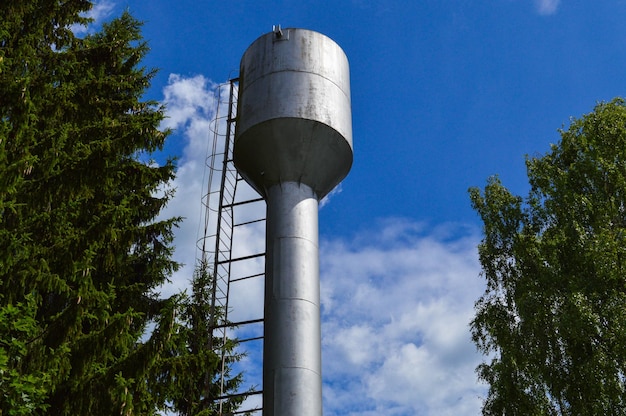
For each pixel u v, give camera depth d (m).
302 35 22.02
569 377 21.77
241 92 21.81
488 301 25.69
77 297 11.01
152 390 12.45
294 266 18.39
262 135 20.00
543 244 24.55
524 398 22.17
